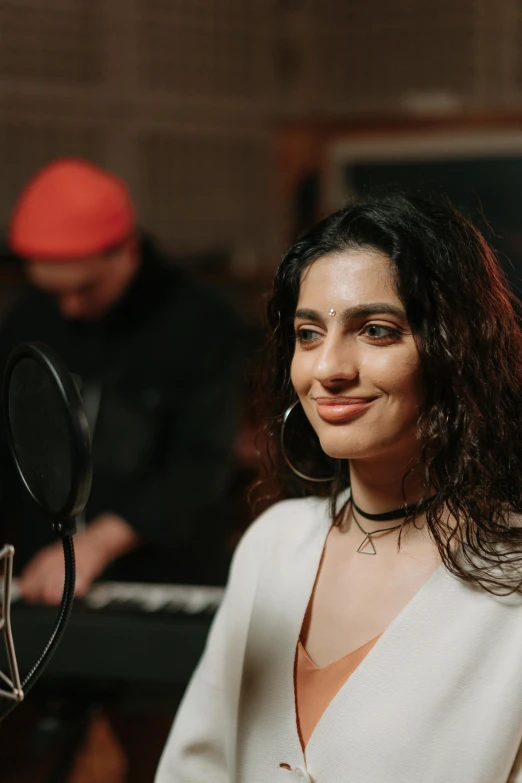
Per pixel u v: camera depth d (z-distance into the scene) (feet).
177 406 6.64
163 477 6.35
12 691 2.32
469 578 2.63
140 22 12.51
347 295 2.63
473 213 3.29
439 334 2.63
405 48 12.87
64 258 6.22
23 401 2.42
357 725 2.63
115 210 6.42
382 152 10.07
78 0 12.22
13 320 7.04
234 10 13.05
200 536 6.49
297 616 2.94
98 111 12.41
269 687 2.90
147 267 6.72
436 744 2.54
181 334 6.64
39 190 6.37
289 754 2.80
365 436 2.64
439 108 10.44
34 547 6.64
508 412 2.77
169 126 12.81
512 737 2.51
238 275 11.02
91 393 6.67
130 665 4.77
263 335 3.23
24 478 2.47
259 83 13.20
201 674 3.26
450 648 2.60
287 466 3.32
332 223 2.79
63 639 4.82
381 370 2.60
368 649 2.73
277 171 10.41
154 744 5.85
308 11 13.12
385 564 2.84
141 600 5.12
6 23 11.84
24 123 12.05
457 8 12.58
